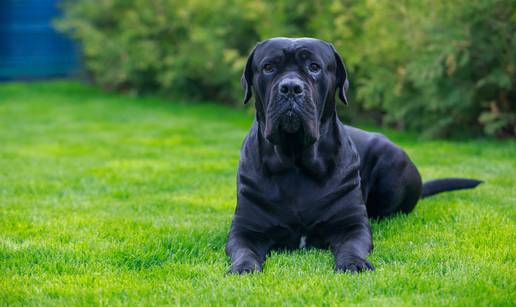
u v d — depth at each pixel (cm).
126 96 1831
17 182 766
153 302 371
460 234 510
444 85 976
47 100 1758
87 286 404
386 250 470
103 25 1970
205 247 488
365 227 473
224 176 791
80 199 680
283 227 468
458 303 354
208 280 406
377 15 1029
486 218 546
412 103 1035
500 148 922
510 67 931
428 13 991
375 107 1164
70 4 2055
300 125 438
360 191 491
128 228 546
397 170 561
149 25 1750
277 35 1263
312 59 459
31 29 2244
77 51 2188
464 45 927
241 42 1493
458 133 1047
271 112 442
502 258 440
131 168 857
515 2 895
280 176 468
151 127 1268
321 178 469
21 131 1254
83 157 962
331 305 355
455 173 765
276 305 358
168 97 1764
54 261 454
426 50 969
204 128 1234
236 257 439
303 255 461
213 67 1518
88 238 515
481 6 900
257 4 1295
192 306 362
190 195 691
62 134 1209
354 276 398
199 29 1505
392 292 377
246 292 377
